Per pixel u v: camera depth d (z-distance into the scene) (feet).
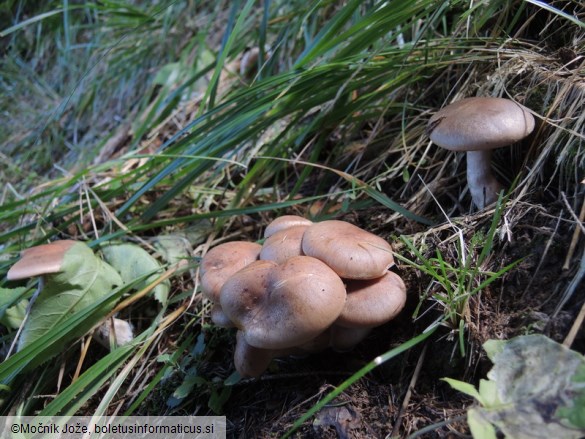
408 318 0.96
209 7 2.62
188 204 1.55
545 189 0.93
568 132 0.92
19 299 1.23
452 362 0.84
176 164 1.33
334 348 0.97
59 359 1.15
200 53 2.13
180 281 1.31
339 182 1.42
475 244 0.94
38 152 2.70
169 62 2.46
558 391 0.66
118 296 1.14
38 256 1.12
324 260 0.87
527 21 1.20
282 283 0.80
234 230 1.45
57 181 1.75
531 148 1.00
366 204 1.26
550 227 0.88
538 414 0.64
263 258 0.96
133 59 2.63
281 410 0.90
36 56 3.27
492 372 0.71
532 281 0.85
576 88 0.94
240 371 0.92
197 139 1.43
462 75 1.22
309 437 0.83
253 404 0.95
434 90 1.36
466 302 0.83
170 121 2.00
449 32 1.46
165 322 1.16
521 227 0.91
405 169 1.22
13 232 1.43
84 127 2.72
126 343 1.10
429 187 1.17
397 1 1.18
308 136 1.58
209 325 1.12
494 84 1.13
